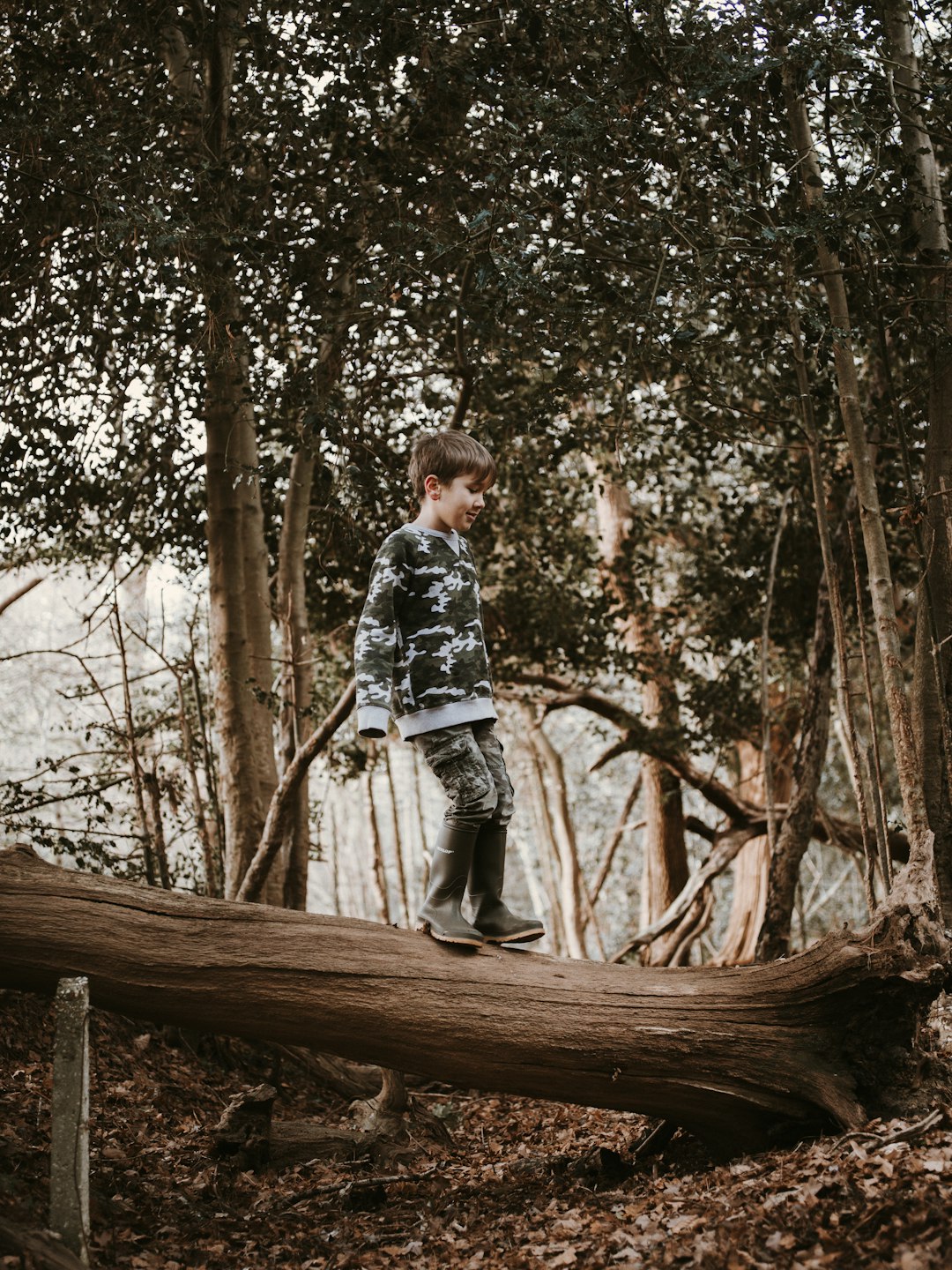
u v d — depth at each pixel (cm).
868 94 604
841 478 1020
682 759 1200
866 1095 385
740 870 1427
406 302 643
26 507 812
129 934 369
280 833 734
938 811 602
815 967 391
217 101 692
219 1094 607
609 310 605
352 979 377
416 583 391
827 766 1575
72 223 613
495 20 595
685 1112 393
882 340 652
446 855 391
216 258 617
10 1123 431
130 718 763
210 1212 401
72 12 650
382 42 597
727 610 1127
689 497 1151
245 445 826
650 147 572
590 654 1129
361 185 629
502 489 1024
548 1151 495
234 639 819
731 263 621
